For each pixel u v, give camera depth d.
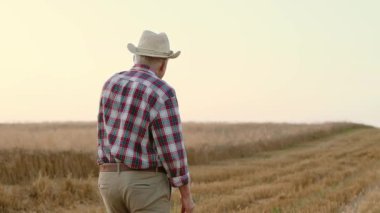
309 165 25.36
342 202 12.85
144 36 4.29
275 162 29.59
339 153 33.66
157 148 4.04
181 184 4.06
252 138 41.16
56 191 13.53
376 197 12.76
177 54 4.29
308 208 11.79
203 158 30.84
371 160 28.20
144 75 4.17
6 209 12.24
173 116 4.05
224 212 11.88
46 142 18.88
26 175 17.31
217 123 56.81
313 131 55.72
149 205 4.06
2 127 37.38
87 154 20.20
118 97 4.14
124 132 4.05
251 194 14.52
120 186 4.05
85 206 13.21
